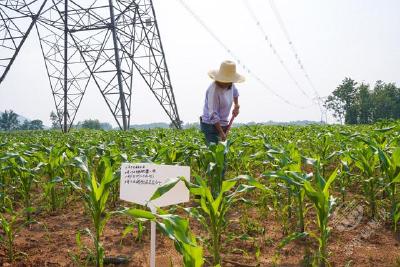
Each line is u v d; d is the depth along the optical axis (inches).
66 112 947.3
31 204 216.4
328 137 276.7
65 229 172.2
